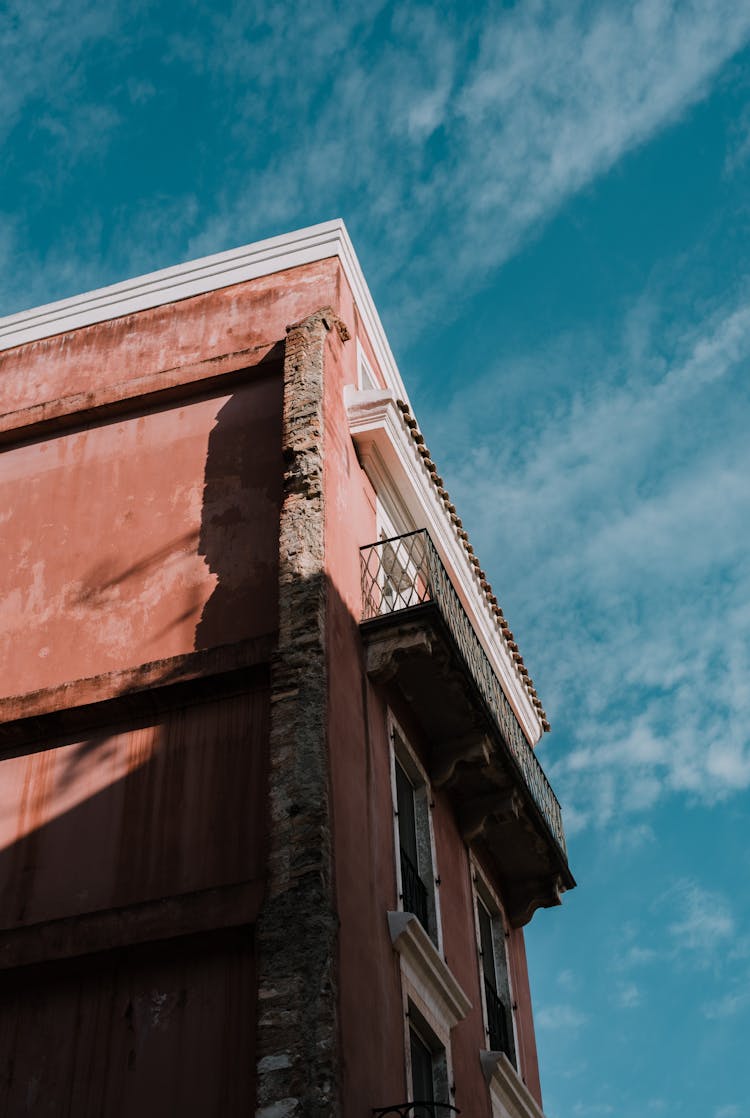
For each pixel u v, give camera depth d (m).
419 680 16.45
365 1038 12.91
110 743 15.16
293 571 15.30
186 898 13.48
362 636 16.09
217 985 13.10
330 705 14.45
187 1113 12.45
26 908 14.25
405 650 15.86
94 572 16.73
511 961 19.36
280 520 15.90
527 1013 19.53
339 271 18.78
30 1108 12.92
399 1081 13.54
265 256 19.16
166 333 18.84
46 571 16.95
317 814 13.45
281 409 17.25
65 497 17.58
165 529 16.78
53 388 18.80
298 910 12.84
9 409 18.80
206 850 14.01
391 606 16.77
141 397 17.95
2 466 18.19
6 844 14.79
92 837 14.55
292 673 14.52
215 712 14.95
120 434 17.95
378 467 18.19
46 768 15.23
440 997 15.50
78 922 13.71
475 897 18.12
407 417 18.28
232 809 14.19
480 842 18.75
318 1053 11.99
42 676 16.03
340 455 17.08
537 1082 19.11
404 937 14.52
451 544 20.59
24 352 19.39
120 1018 13.23
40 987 13.69
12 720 15.42
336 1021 12.30
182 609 15.95
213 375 17.77
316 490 15.95
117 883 14.12
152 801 14.56
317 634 14.75
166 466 17.38
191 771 14.61
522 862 19.47
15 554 17.25
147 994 13.29
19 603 16.77
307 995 12.32
